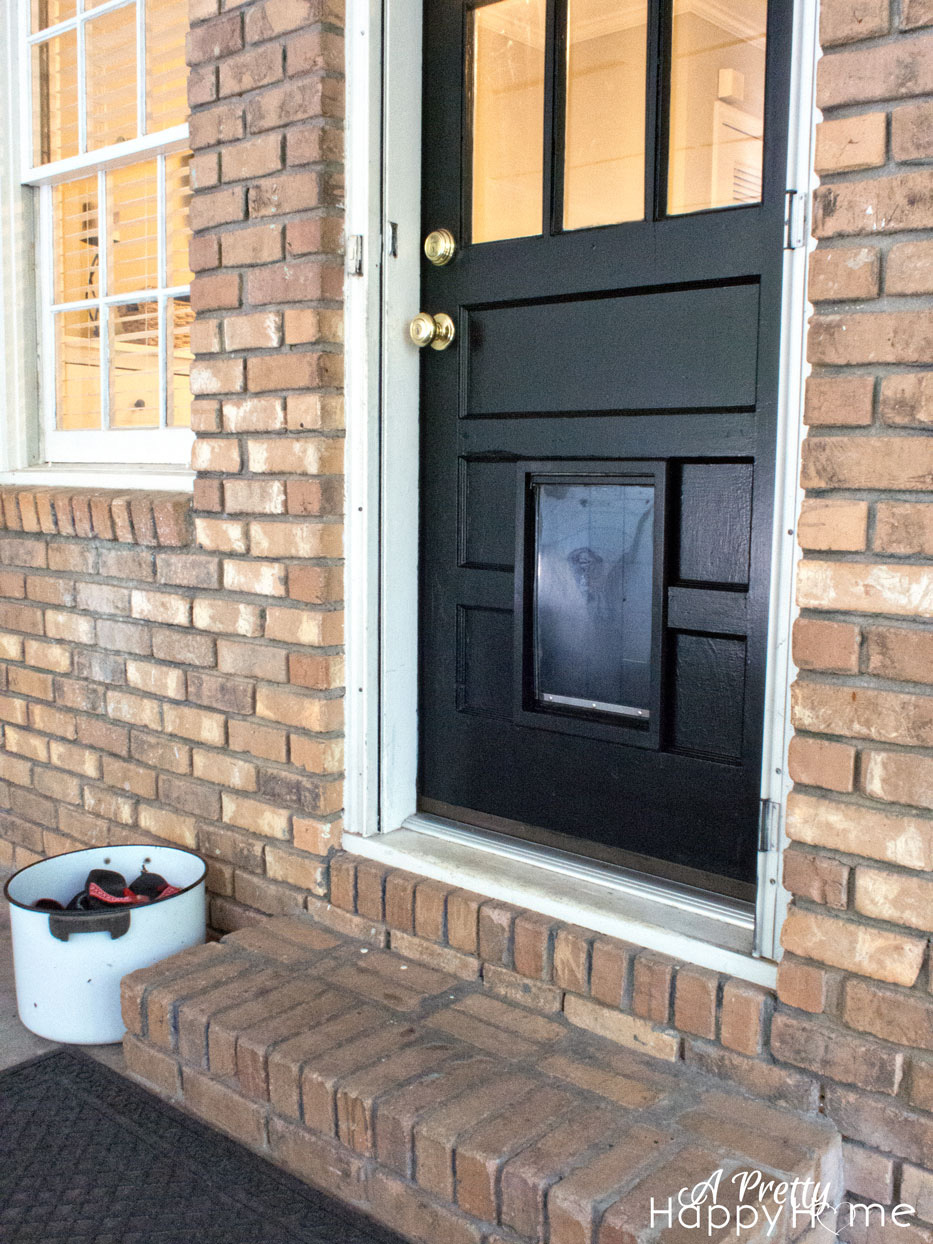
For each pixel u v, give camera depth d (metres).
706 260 1.99
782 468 1.78
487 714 2.46
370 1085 1.86
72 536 3.06
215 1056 2.08
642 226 2.07
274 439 2.49
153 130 3.01
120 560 2.90
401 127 2.38
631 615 2.19
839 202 1.61
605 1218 1.53
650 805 2.18
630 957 1.96
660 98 2.02
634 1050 1.97
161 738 2.87
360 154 2.34
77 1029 2.38
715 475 2.04
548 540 2.31
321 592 2.41
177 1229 1.78
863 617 1.66
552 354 2.25
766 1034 1.81
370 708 2.46
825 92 1.62
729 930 1.97
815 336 1.65
